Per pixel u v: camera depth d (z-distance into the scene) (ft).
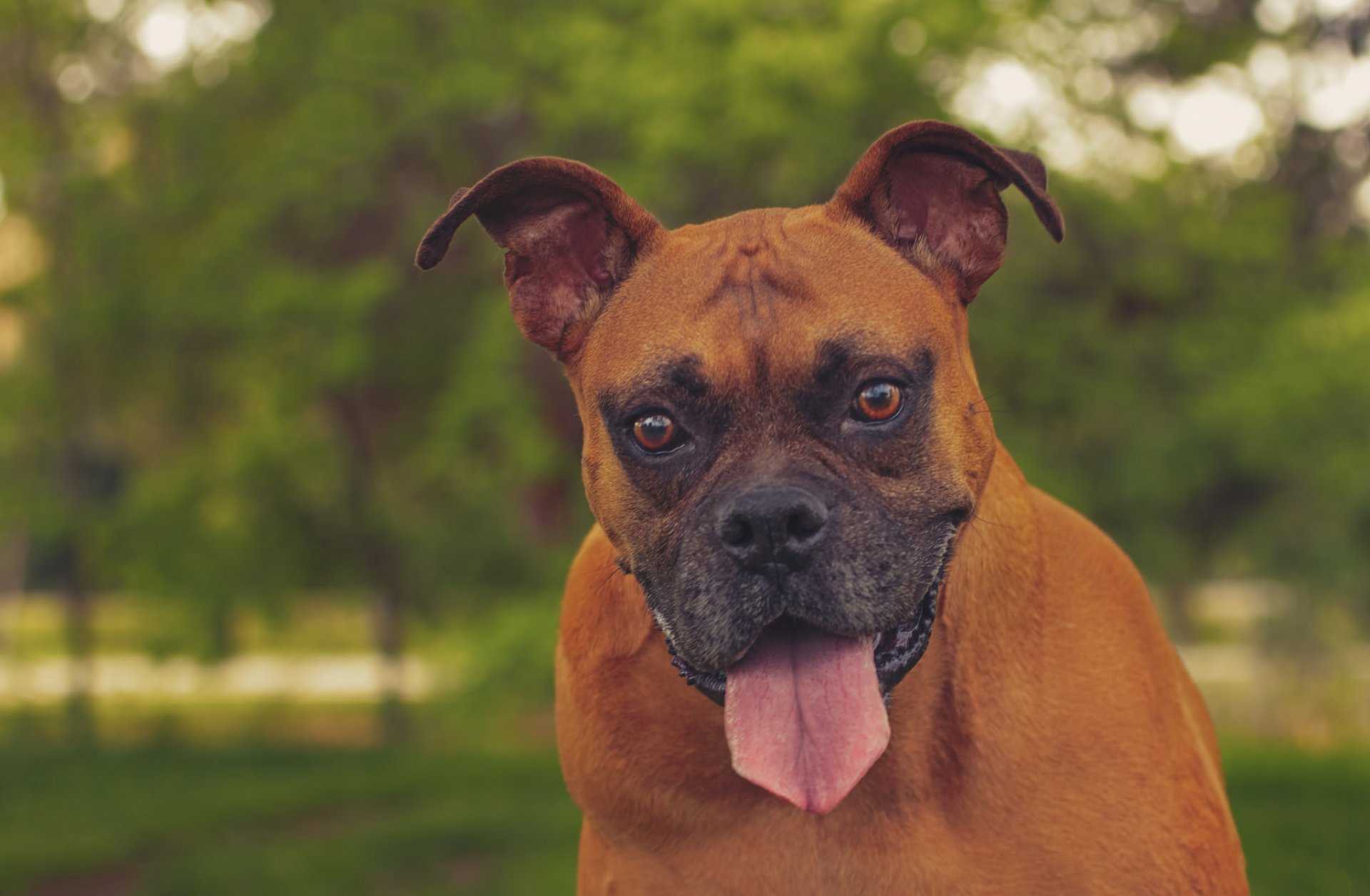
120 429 68.33
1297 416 48.06
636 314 10.02
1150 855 9.75
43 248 62.54
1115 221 49.03
